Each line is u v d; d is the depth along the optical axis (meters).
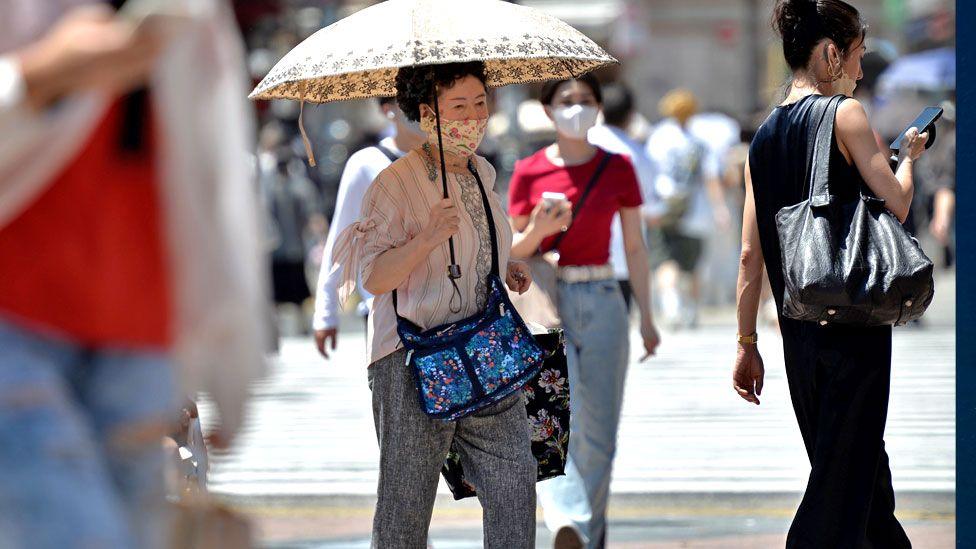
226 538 9.94
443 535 22.80
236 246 9.28
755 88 99.25
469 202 15.74
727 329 51.16
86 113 8.57
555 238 19.48
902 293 14.38
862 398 15.02
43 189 8.95
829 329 15.04
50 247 8.98
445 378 15.10
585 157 19.81
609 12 87.44
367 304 19.23
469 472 15.80
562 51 15.91
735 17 106.38
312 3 80.31
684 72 107.56
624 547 21.59
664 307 50.75
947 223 53.38
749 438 30.61
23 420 8.58
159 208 9.34
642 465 27.62
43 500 8.41
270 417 34.84
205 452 15.29
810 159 15.02
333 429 32.94
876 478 15.60
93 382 9.26
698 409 34.50
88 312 9.10
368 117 79.81
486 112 15.80
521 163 20.05
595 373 19.47
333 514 24.59
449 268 15.37
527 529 15.45
